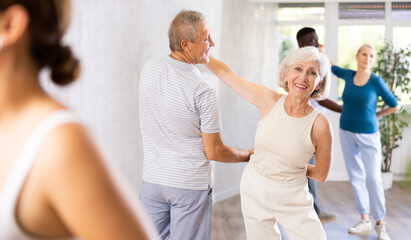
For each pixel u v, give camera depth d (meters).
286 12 6.32
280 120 2.23
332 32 6.41
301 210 2.28
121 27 3.76
